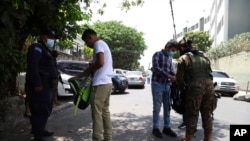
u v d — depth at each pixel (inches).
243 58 1064.2
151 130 289.0
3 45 216.1
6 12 179.6
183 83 217.6
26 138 249.0
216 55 1317.7
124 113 400.5
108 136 221.1
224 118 372.5
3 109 283.1
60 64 572.7
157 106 259.9
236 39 1154.7
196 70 213.0
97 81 209.6
